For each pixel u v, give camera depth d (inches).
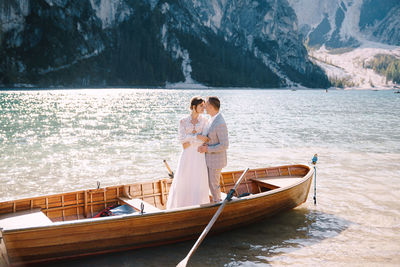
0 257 177.0
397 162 472.1
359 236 234.5
